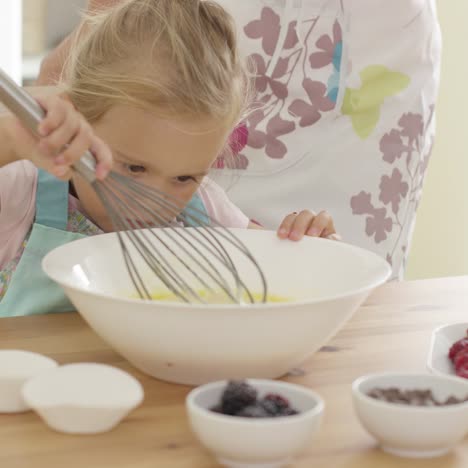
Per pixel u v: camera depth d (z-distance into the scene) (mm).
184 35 1371
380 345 1077
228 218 1762
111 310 841
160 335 833
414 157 2371
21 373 828
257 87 2264
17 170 1463
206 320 804
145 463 722
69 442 759
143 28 1381
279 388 777
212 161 1378
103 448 750
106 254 1082
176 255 1033
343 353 1041
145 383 917
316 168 2311
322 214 1351
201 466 721
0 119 1207
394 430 728
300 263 1126
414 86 2344
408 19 2285
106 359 996
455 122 3258
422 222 3303
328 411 849
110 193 1047
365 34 2258
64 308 1413
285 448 693
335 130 2309
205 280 1129
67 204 1457
